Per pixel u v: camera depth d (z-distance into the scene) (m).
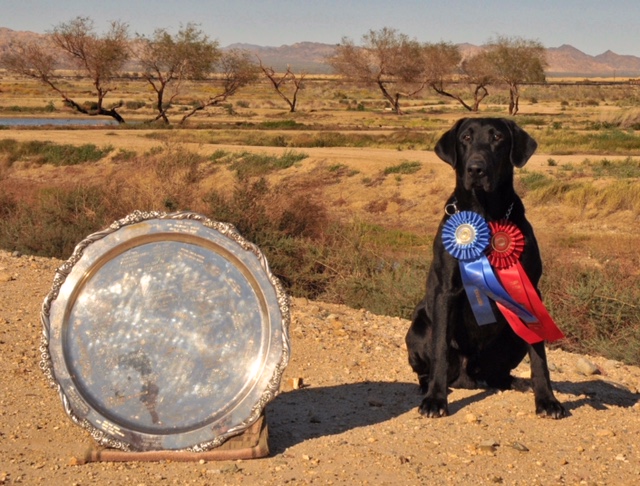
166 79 70.06
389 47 94.38
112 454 4.58
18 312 8.07
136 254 4.82
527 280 5.44
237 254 4.79
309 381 6.47
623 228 22.61
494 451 4.86
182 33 68.56
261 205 14.91
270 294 4.72
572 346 9.62
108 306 4.74
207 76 71.69
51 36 66.88
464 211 5.57
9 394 5.82
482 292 5.49
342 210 26.67
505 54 84.31
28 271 9.94
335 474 4.46
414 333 5.99
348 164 30.22
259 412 4.60
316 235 15.20
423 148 40.59
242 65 71.56
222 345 4.72
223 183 28.94
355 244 13.55
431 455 4.80
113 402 4.62
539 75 83.69
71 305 4.70
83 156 35.56
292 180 28.98
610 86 145.75
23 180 32.66
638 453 4.91
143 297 4.77
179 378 4.68
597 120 63.41
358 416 5.55
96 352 4.68
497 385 6.27
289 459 4.68
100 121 72.06
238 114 83.06
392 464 4.62
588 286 10.28
